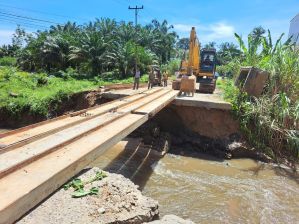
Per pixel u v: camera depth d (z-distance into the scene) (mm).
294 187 10133
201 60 19125
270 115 13141
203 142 13727
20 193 3781
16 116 17266
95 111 9188
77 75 33500
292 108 12844
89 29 48594
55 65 38656
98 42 34781
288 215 8125
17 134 6293
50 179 4285
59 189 5293
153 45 49562
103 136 6465
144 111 9594
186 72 18156
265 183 10367
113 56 34125
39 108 17172
